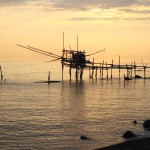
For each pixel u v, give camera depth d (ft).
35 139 145.59
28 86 387.34
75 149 132.57
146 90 359.46
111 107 234.58
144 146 130.31
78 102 259.60
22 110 217.15
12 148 132.87
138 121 183.73
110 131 160.15
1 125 170.71
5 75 589.73
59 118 191.31
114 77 570.46
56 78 540.93
